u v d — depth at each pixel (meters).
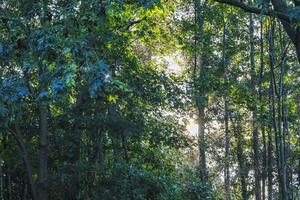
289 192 18.98
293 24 7.90
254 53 20.86
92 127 11.46
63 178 11.30
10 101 6.70
